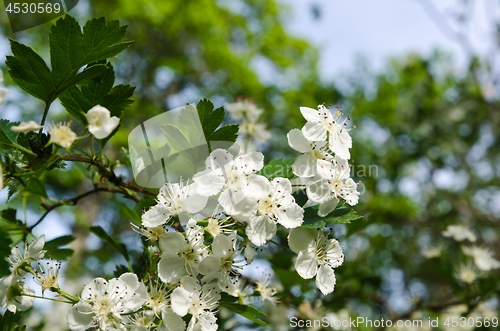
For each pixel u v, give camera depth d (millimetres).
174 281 195
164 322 195
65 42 200
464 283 361
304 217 202
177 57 1084
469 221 949
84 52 202
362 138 1119
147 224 195
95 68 200
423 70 1127
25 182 202
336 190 201
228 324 277
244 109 287
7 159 198
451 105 960
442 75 1084
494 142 940
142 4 953
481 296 327
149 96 1036
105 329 193
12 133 209
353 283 356
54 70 202
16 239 246
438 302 367
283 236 270
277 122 1049
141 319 197
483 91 896
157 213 197
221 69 1114
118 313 195
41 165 202
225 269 197
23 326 208
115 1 961
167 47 1076
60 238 246
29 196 267
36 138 203
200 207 197
